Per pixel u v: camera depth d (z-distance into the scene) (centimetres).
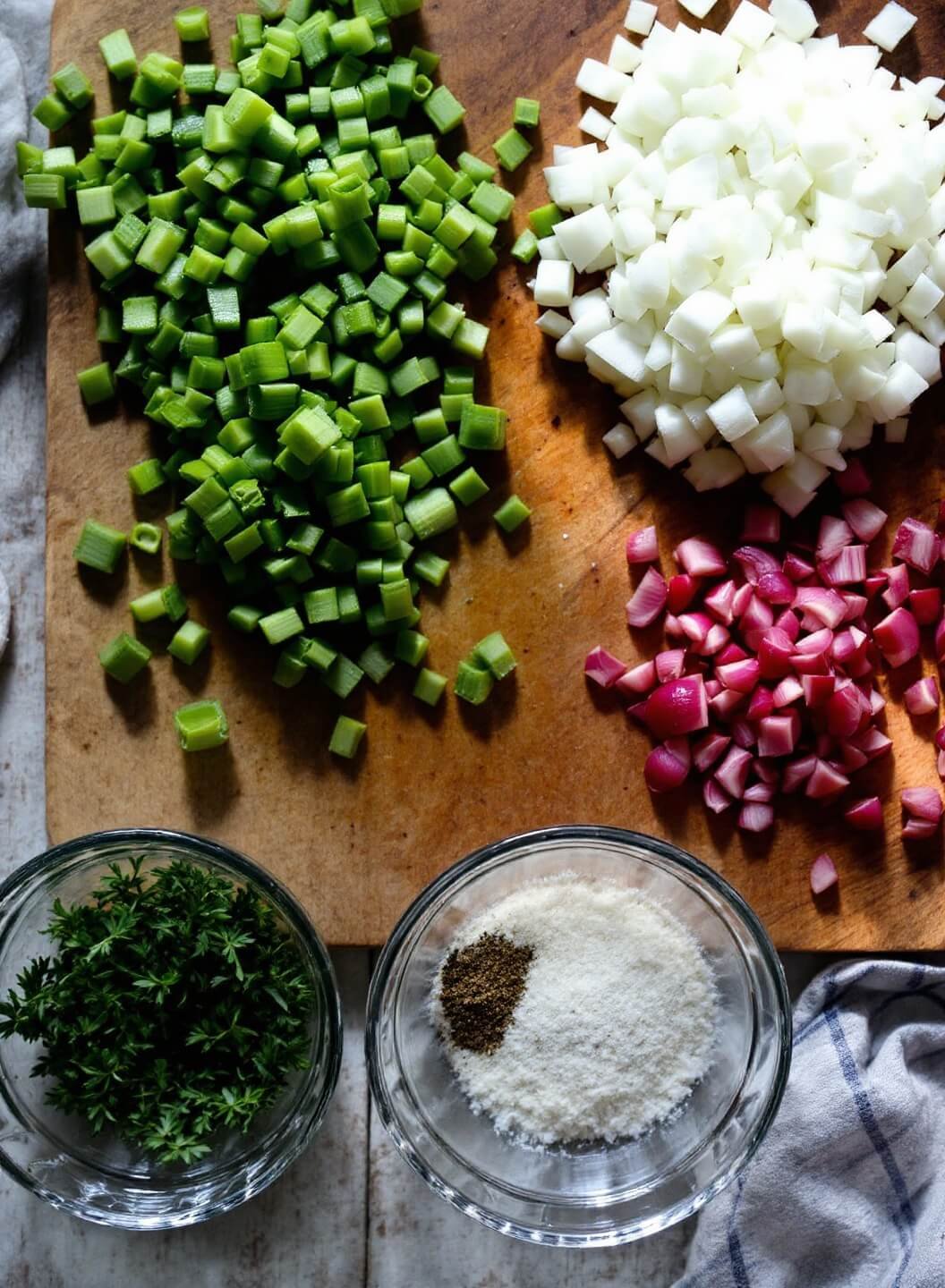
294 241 56
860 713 58
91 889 57
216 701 58
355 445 58
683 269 57
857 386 58
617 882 59
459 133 59
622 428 59
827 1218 58
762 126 57
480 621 59
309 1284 60
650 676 59
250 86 57
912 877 59
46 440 60
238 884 57
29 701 61
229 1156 57
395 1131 55
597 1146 58
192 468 57
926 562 59
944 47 59
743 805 59
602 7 59
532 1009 57
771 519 59
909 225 58
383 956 55
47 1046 55
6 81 60
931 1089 60
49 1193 56
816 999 59
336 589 58
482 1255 60
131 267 58
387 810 59
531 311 59
